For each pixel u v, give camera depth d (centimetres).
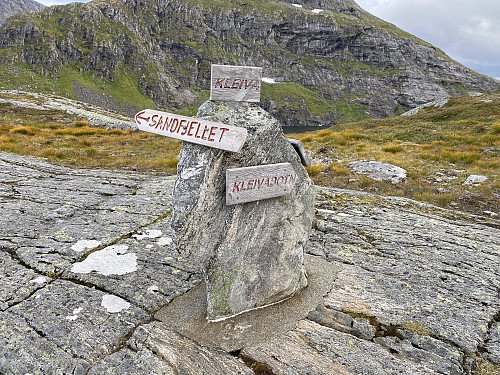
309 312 450
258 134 397
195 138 371
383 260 605
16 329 376
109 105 15388
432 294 502
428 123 2712
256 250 431
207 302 427
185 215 370
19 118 2962
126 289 469
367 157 1636
